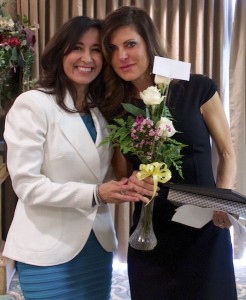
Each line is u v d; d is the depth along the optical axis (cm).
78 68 140
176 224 146
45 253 135
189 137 139
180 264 146
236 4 293
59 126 134
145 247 138
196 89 142
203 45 297
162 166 122
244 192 309
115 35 137
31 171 129
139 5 286
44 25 278
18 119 133
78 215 140
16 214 142
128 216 298
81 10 277
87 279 149
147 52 140
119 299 256
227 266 146
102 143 132
